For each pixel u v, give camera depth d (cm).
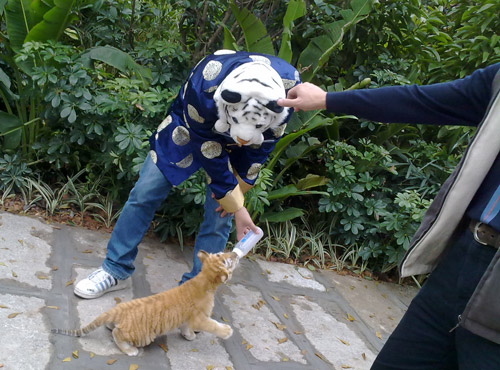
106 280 271
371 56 471
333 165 400
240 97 201
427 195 448
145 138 338
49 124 374
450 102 158
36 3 353
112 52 361
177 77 404
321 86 446
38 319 240
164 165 254
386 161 429
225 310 297
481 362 150
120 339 230
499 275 140
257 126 208
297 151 407
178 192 356
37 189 357
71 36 412
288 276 368
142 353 239
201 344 259
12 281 264
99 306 264
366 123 425
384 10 445
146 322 231
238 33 429
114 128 359
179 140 251
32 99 370
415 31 474
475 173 150
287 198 444
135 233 272
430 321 168
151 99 340
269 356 265
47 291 265
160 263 330
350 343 303
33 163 372
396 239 411
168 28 426
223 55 233
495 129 147
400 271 171
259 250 392
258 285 342
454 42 471
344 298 361
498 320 142
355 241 428
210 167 238
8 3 345
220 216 271
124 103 344
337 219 430
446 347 167
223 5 429
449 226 159
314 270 390
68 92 344
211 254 248
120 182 378
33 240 311
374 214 406
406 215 410
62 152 362
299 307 329
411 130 482
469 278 152
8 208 341
